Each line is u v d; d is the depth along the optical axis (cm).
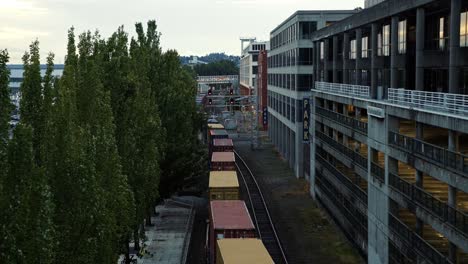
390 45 4262
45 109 2286
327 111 5331
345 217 4638
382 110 3500
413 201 3041
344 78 5303
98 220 2289
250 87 17625
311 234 4784
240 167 8206
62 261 2128
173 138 5216
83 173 2202
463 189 2491
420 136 3050
